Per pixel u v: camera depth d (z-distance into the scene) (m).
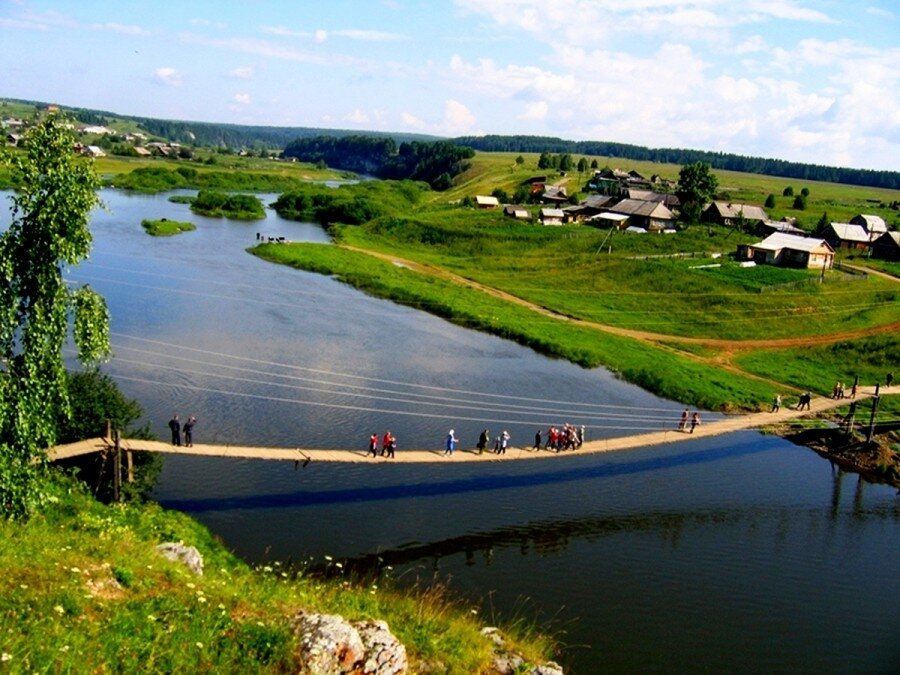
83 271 95.06
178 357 66.00
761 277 111.88
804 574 42.78
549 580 39.81
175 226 137.75
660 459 60.00
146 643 16.28
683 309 102.94
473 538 43.72
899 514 52.69
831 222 144.62
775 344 91.75
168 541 31.23
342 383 65.00
